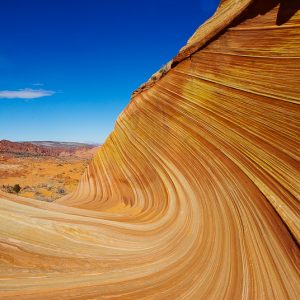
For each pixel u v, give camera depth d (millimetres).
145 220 11578
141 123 17000
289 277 5570
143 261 6941
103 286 5461
